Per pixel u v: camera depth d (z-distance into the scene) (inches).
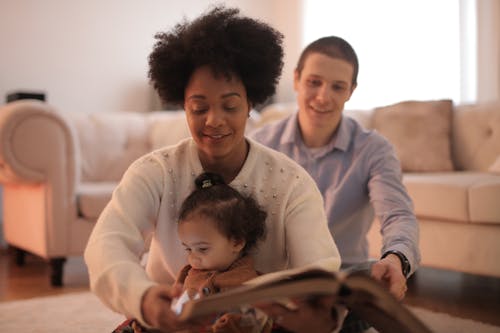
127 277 40.0
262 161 50.3
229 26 45.9
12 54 177.5
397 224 60.2
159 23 203.5
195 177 49.1
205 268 46.3
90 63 191.2
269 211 48.9
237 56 44.9
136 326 47.7
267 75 47.0
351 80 71.7
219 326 42.9
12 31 177.3
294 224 47.4
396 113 136.2
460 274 124.0
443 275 123.0
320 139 72.5
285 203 48.5
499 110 127.6
